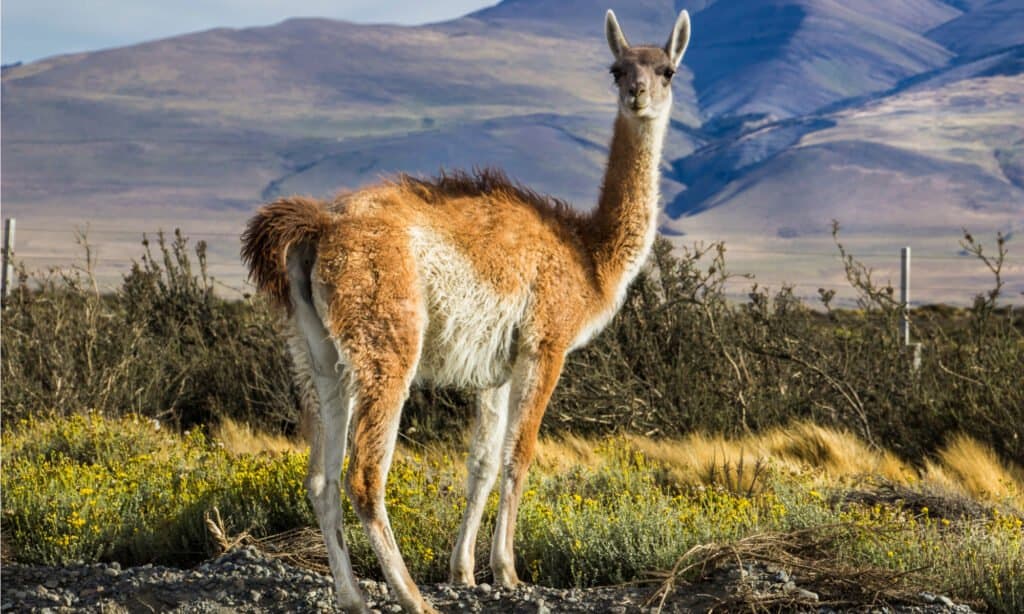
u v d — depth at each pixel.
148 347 24.59
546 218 12.85
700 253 23.31
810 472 17.02
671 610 10.66
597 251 13.29
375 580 12.71
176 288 26.12
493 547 12.05
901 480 17.62
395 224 11.38
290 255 11.23
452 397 22.44
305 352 11.37
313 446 11.26
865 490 16.67
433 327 11.77
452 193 12.36
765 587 10.83
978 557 11.91
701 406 22.11
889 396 21.94
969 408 20.48
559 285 12.56
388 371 11.04
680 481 17.00
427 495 14.28
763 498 15.25
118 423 19.91
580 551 12.53
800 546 12.05
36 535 13.32
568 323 12.69
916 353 22.38
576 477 16.61
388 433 11.01
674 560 12.02
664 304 22.92
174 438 19.61
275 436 22.47
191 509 13.80
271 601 11.00
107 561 13.22
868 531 12.45
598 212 13.56
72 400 22.47
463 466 17.80
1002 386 20.34
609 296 13.30
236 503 14.01
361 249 11.13
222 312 26.05
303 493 14.09
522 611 10.75
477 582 12.66
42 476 15.01
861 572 11.11
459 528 12.99
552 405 21.84
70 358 23.17
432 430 21.64
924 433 20.80
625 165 13.62
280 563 11.97
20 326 24.05
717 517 13.33
